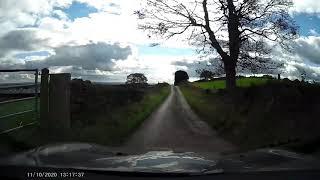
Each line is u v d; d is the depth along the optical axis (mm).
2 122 12805
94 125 16203
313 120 13453
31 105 14820
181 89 96562
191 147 12867
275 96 18297
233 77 27875
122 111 23250
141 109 28047
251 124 16547
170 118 25094
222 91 41125
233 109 22750
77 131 14047
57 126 13547
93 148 5031
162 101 48562
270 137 12953
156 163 3846
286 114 15328
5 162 3822
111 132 15281
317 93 16516
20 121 13500
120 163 3896
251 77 32000
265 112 17172
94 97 20484
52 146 4840
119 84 31500
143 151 5203
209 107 30203
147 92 47969
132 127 18516
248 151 4938
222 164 3855
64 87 13836
